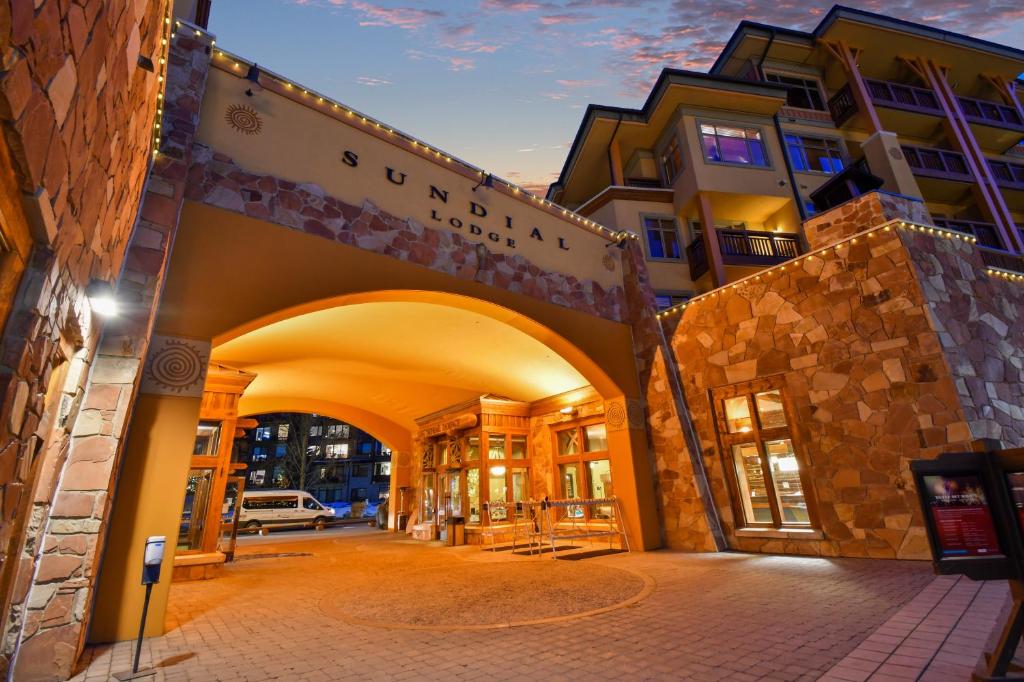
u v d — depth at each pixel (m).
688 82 16.69
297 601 6.38
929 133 19.56
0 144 1.51
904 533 7.27
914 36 18.56
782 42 18.59
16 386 2.07
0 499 2.24
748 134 17.33
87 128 2.29
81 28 1.85
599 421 12.04
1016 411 7.98
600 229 11.68
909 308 7.78
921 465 3.15
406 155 8.43
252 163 6.62
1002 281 9.26
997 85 20.22
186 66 6.10
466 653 4.13
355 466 54.59
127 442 5.00
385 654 4.16
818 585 5.95
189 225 5.96
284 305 6.41
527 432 14.21
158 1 3.54
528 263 9.79
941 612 4.48
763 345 9.41
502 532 12.62
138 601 4.71
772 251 15.90
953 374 7.27
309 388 15.34
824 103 18.92
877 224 9.12
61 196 2.14
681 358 10.77
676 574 7.14
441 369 12.88
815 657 3.63
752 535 8.94
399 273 7.69
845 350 8.33
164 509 5.01
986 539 2.94
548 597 6.08
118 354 4.63
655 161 18.92
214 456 9.16
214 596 6.76
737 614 4.90
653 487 10.39
